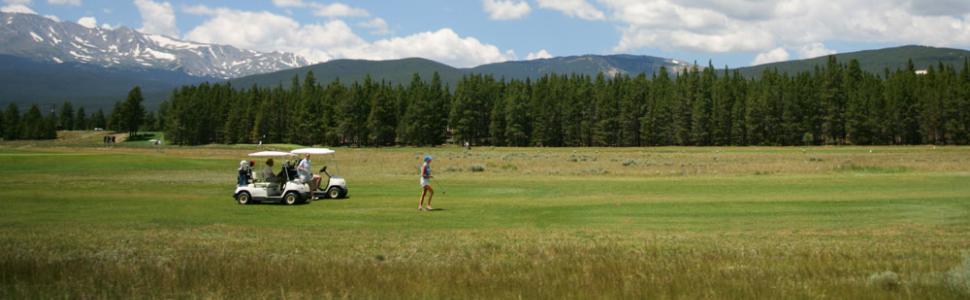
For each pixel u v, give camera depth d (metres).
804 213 21.14
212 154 84.31
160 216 20.97
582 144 150.12
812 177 38.00
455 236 16.72
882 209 21.80
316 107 152.12
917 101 131.00
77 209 22.77
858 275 11.86
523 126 147.75
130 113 176.38
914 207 22.17
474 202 25.64
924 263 12.60
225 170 49.50
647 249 14.66
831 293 10.48
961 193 26.88
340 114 146.25
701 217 20.56
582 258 13.66
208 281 11.44
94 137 182.88
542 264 13.04
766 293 10.49
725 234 16.98
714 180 36.50
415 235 16.91
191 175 43.38
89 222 19.28
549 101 148.88
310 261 13.22
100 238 15.92
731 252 14.25
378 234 17.08
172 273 11.90
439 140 153.38
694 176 41.03
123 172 45.47
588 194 29.14
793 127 134.25
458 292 10.69
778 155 80.94
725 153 92.75
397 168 54.91
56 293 10.68
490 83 178.88
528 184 34.94
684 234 17.02
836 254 13.82
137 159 56.03
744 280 11.44
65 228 17.84
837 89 136.25
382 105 148.75
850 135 133.12
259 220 20.16
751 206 23.05
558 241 15.87
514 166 57.19
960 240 15.48
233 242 15.56
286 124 160.75
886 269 12.28
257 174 28.89
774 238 16.20
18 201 25.05
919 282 10.95
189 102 159.25
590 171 47.47
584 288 10.95
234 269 12.25
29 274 11.80
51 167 48.44
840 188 30.39
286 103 163.25
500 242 15.70
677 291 10.69
